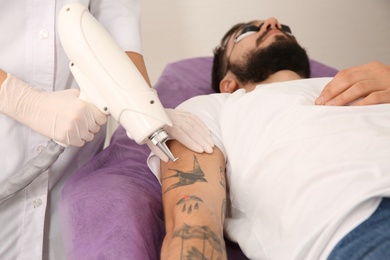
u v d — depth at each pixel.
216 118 1.31
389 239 0.88
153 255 1.06
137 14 1.42
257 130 1.17
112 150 1.44
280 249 1.00
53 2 1.21
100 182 1.22
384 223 0.91
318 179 1.00
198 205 1.00
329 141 1.04
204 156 1.15
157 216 1.18
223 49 1.82
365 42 2.60
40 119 1.07
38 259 1.27
